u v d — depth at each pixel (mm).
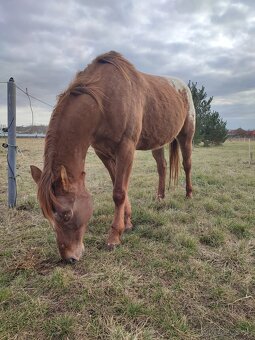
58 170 2328
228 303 2092
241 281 2355
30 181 5973
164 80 4316
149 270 2482
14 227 3441
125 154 2947
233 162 10328
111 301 2066
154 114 3557
